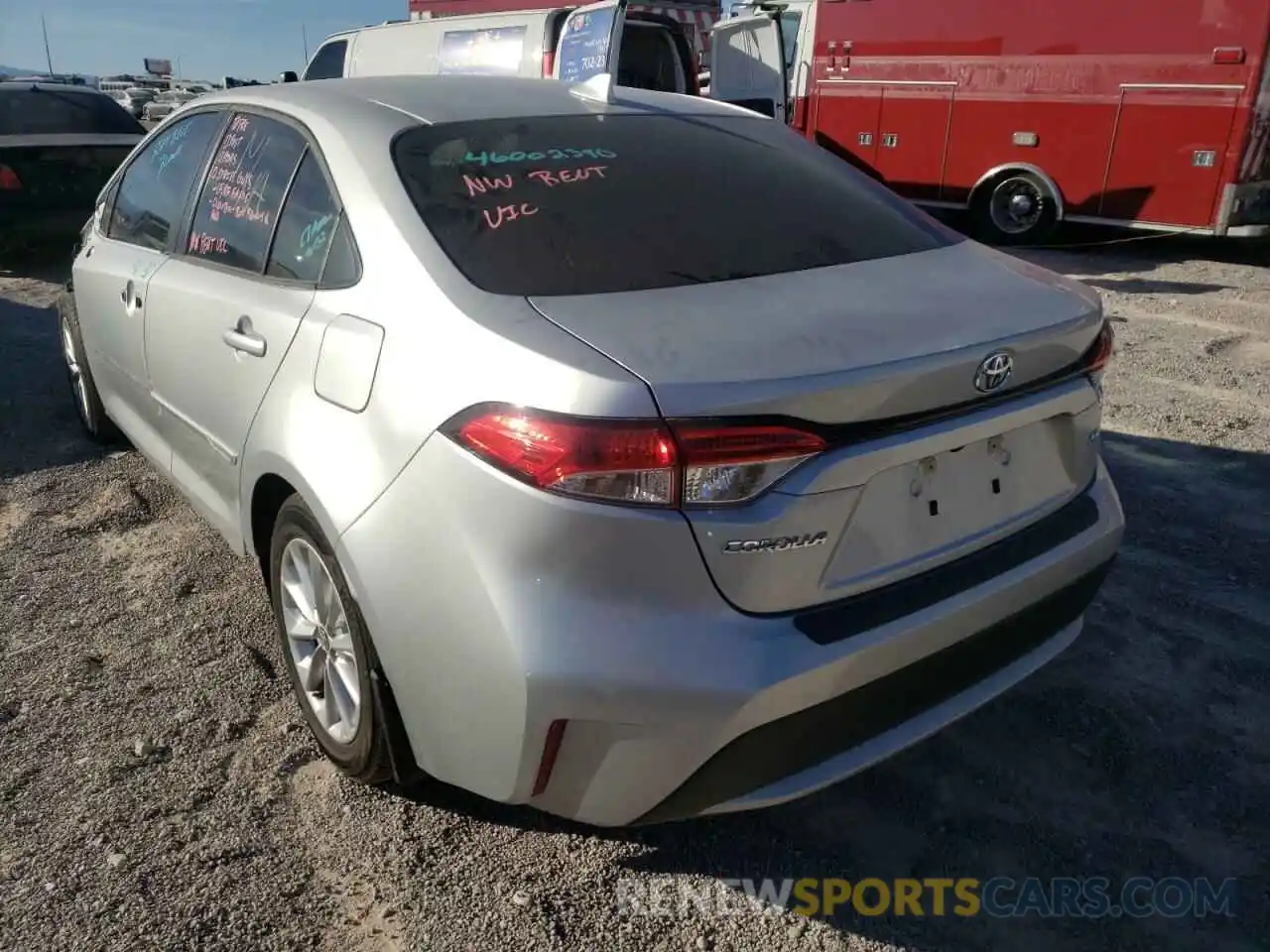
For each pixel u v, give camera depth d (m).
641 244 2.39
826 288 2.28
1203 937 2.26
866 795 2.67
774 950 2.21
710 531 1.88
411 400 2.13
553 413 1.89
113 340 3.91
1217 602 3.54
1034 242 10.53
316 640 2.68
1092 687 3.09
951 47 10.46
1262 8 8.55
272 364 2.63
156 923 2.22
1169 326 7.09
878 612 2.06
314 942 2.19
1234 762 2.78
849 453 1.96
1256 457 4.74
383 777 2.52
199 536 3.96
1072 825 2.57
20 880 2.33
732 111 3.35
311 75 12.81
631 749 1.95
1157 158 9.38
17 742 2.79
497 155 2.64
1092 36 9.48
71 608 3.46
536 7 12.08
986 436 2.20
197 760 2.73
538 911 2.28
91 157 9.19
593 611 1.91
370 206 2.48
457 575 2.01
